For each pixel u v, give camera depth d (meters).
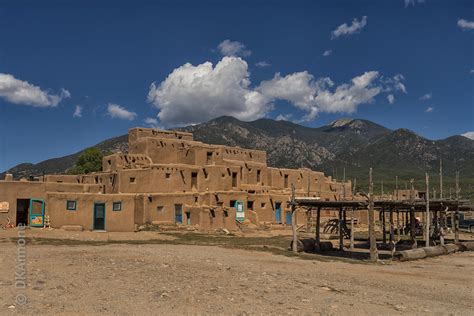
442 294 19.31
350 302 16.53
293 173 74.94
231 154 67.69
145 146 60.47
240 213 56.22
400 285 21.12
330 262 29.62
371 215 31.52
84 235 38.84
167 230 49.03
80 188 49.84
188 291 16.89
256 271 23.22
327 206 37.25
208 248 34.50
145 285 17.77
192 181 58.91
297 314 14.39
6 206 39.16
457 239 41.72
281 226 58.59
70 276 19.23
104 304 14.41
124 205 44.22
